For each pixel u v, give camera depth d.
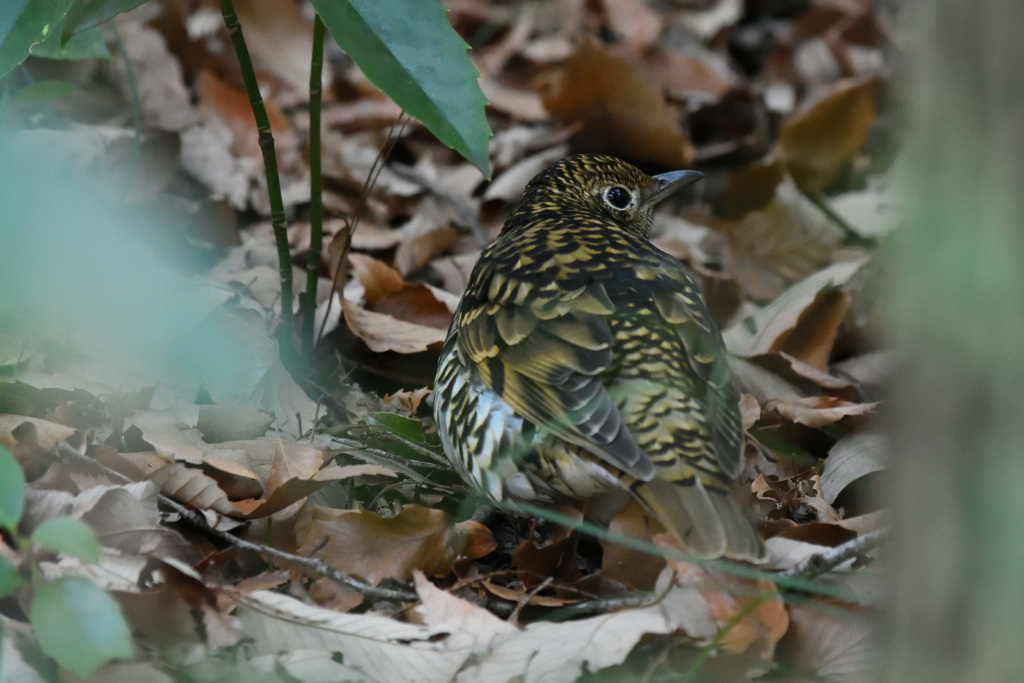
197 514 8.58
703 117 18.42
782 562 8.19
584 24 20.09
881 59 19.52
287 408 10.50
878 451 10.05
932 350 5.26
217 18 17.86
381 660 7.33
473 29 20.50
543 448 8.33
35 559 7.56
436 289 12.79
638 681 7.34
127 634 6.12
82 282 10.80
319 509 8.67
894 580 5.64
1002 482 5.18
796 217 14.88
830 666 7.56
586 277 8.58
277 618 7.50
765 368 11.93
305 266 13.57
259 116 10.39
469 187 16.08
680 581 7.73
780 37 20.03
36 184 11.68
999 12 4.93
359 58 8.09
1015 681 5.26
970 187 5.07
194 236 13.38
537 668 7.20
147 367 10.34
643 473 7.51
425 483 9.59
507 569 9.02
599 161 10.91
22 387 9.54
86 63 15.72
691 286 8.90
